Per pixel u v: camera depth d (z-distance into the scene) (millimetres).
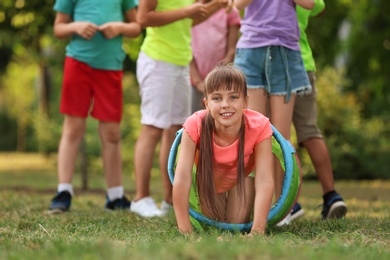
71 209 13383
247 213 9383
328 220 10219
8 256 6660
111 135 13258
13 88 46375
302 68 10867
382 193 20344
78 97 13016
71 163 12992
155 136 12633
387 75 27844
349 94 30391
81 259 6250
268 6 10680
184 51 12547
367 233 8922
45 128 34406
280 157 10016
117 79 13219
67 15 13305
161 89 12477
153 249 6793
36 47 26812
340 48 27547
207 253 6453
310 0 10766
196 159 9555
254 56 10695
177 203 8984
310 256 6496
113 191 13344
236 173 9234
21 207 13484
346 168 26828
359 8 26781
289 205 9281
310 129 11797
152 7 12172
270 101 10789
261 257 6297
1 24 25125
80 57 12953
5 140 48500
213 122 9016
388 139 29469
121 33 12984
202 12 12156
